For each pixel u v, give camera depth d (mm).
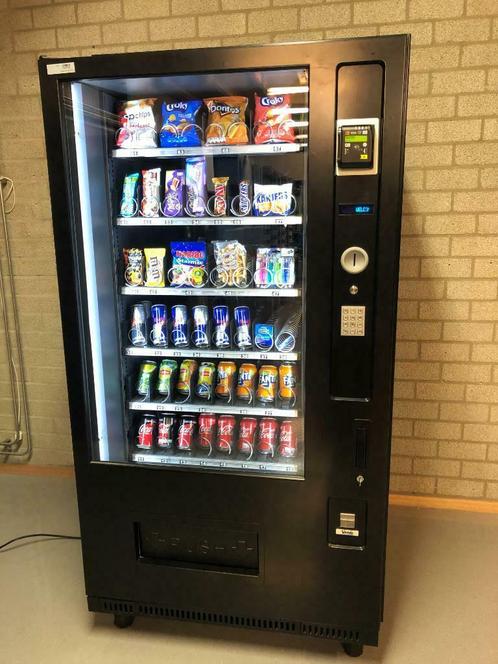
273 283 1678
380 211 1378
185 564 1702
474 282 2373
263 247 1711
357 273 1418
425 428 2535
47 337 2830
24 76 2568
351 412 1493
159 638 1794
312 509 1576
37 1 2492
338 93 1340
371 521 1558
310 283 1444
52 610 1931
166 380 1841
